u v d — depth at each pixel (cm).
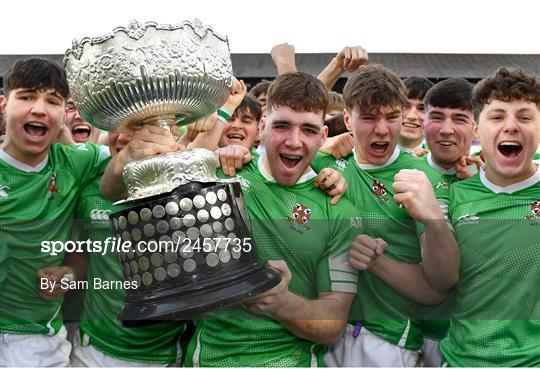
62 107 165
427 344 180
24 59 163
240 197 134
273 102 162
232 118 184
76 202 172
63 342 172
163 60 124
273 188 170
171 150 131
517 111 159
